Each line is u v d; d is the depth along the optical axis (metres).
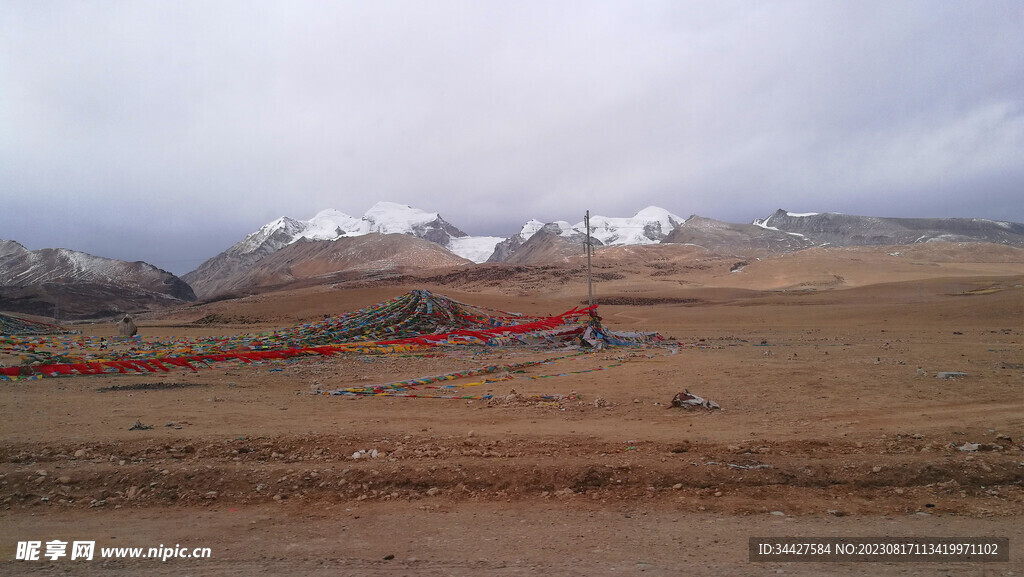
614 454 11.35
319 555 7.76
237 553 7.89
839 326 54.62
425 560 7.53
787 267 175.25
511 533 8.41
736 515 8.95
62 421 14.98
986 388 17.50
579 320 49.16
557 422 14.33
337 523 8.91
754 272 174.25
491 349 35.69
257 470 10.70
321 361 30.61
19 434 13.32
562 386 20.38
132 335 51.50
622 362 27.39
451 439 12.43
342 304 94.38
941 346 31.97
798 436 12.28
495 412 15.80
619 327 60.19
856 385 18.48
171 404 17.80
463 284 177.75
